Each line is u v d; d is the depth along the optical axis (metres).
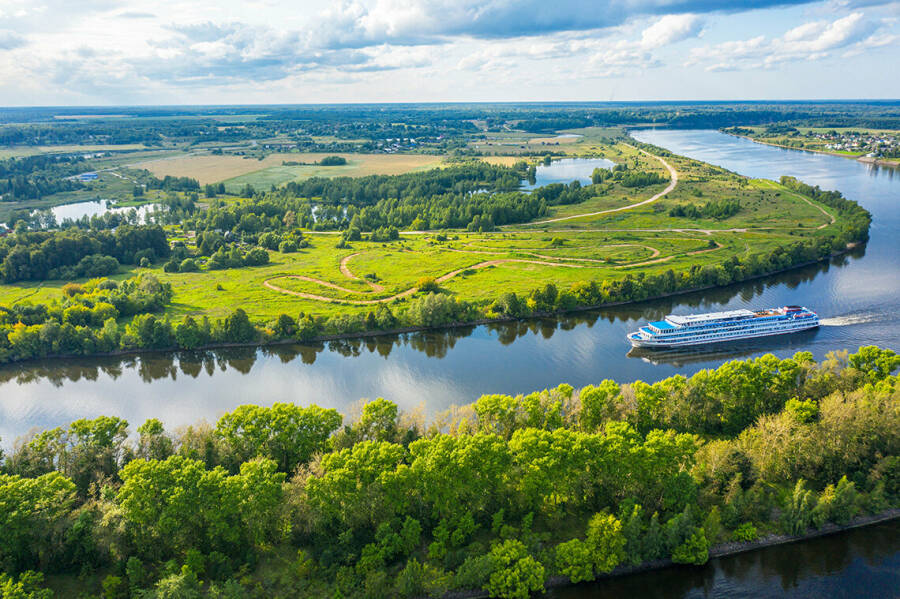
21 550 114.50
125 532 116.62
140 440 152.50
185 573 108.50
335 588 111.94
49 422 192.38
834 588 120.06
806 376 174.75
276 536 123.00
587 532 123.25
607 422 149.25
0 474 133.12
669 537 122.31
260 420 148.25
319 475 129.00
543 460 127.38
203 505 118.06
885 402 149.38
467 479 126.38
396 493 123.81
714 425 167.12
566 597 118.50
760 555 127.88
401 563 119.62
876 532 133.12
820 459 141.62
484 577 114.62
